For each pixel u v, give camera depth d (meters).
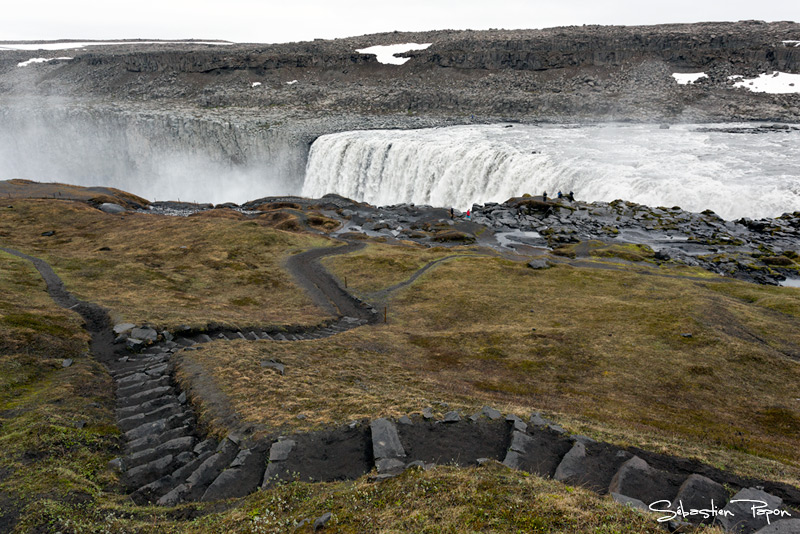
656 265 64.19
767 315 43.25
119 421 24.64
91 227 81.50
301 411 23.62
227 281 57.72
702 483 17.28
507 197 111.25
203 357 31.95
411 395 27.27
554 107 178.12
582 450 20.62
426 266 63.97
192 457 21.06
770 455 23.33
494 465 17.84
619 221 84.56
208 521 15.73
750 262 65.50
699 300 45.22
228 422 23.02
